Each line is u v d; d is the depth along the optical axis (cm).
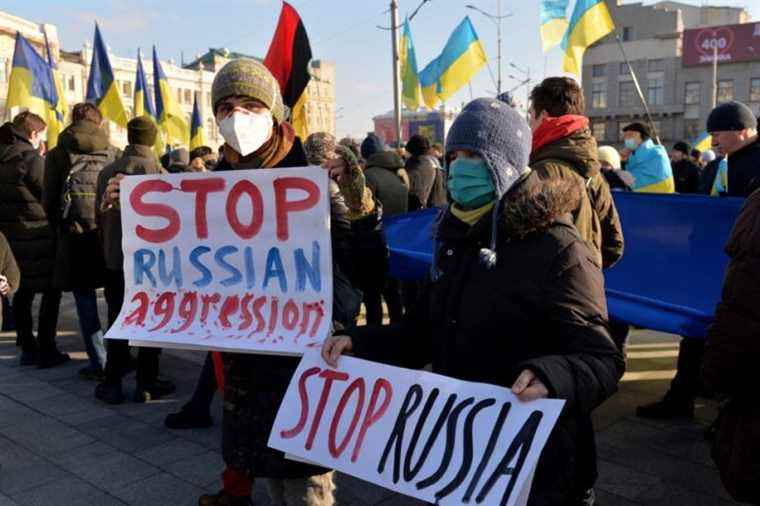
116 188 281
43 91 967
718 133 402
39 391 480
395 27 1470
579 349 166
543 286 170
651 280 348
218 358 273
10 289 355
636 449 374
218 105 244
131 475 351
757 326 183
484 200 183
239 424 243
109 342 446
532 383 160
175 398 464
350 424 196
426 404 183
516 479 159
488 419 169
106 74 991
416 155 677
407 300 600
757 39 4778
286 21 499
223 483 314
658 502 317
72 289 481
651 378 492
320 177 235
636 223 389
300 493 238
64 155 463
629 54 5284
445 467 173
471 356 180
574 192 177
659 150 602
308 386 207
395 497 324
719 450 206
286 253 244
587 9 787
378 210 243
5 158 511
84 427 414
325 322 235
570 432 178
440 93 1160
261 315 247
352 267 241
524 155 182
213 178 255
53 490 336
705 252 359
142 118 422
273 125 256
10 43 3947
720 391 197
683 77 5100
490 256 174
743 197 374
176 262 267
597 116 5484
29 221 514
